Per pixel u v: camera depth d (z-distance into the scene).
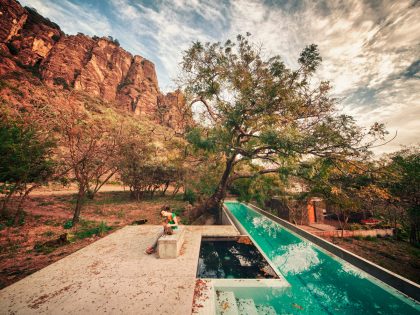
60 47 68.56
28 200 15.48
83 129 10.80
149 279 4.79
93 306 3.72
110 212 14.53
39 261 5.93
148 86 93.88
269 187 14.02
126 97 79.94
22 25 63.03
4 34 56.69
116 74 85.12
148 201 21.19
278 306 5.09
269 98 11.29
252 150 11.09
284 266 8.02
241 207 25.83
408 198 10.95
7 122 9.62
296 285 6.46
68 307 3.67
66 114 10.48
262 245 10.78
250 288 5.21
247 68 12.16
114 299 3.95
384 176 10.52
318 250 9.21
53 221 10.59
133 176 20.70
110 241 7.77
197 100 13.65
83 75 67.25
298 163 11.17
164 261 5.87
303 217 14.98
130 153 17.78
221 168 15.16
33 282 4.58
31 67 58.25
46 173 11.23
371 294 5.98
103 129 12.14
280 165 11.05
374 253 9.82
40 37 65.00
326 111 11.02
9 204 12.91
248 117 11.74
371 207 12.90
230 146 11.23
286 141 8.99
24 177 9.79
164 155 20.91
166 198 24.42
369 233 12.43
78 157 11.05
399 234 12.37
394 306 5.40
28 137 9.54
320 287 6.34
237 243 8.64
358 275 6.88
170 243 6.16
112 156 13.69
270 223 15.68
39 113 10.46
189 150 13.80
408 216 11.33
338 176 12.62
